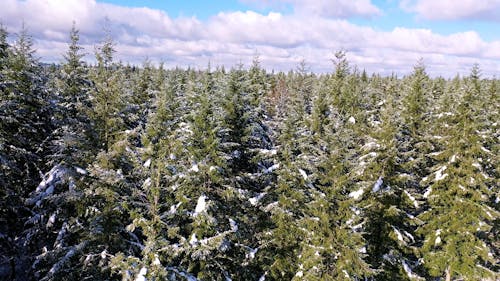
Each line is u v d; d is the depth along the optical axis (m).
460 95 27.75
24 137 19.73
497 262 31.08
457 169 23.69
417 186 28.03
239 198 18.38
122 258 14.10
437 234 23.98
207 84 23.80
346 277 15.94
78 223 16.86
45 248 18.19
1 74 18.36
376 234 21.36
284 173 19.20
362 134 26.50
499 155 28.92
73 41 21.09
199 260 16.38
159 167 15.02
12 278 19.28
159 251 14.55
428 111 34.50
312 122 24.86
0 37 19.39
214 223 15.77
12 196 18.36
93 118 17.98
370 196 21.05
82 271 16.59
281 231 19.17
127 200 15.45
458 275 27.11
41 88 22.00
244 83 21.39
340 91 33.06
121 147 16.25
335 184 16.44
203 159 16.70
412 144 28.47
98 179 16.17
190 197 16.81
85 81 21.23
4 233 19.17
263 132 23.50
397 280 21.25
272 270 19.33
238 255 19.05
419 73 30.33
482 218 24.12
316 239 16.86
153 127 15.71
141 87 33.16
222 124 19.31
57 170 17.48
